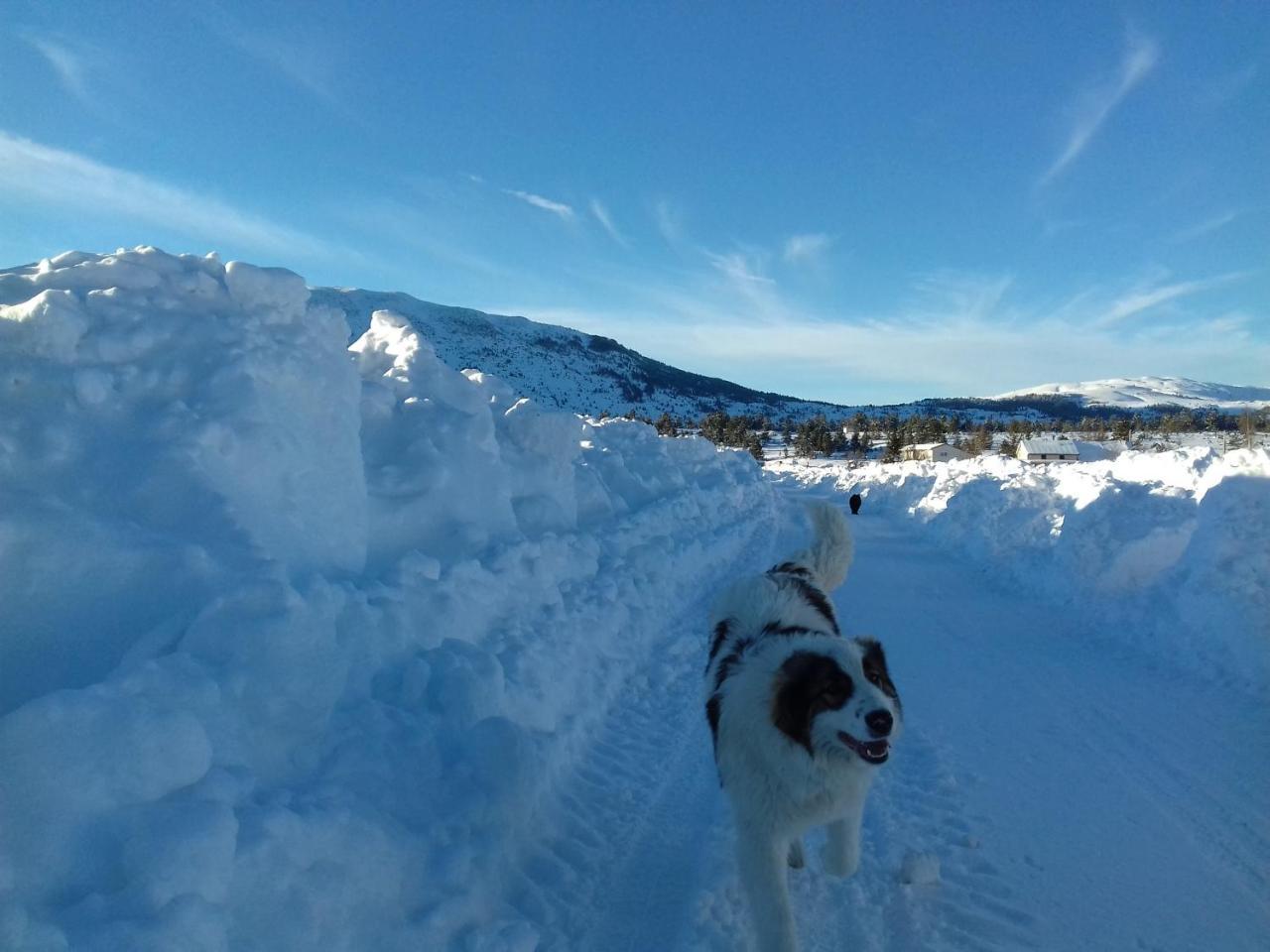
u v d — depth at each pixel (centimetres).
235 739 307
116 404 402
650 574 842
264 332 478
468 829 342
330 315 549
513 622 557
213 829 246
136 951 213
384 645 430
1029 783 449
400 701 404
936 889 357
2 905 213
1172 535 782
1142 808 421
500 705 435
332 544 464
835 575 548
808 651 338
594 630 634
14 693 298
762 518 1566
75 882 231
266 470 433
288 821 273
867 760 308
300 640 352
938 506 1552
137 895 228
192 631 325
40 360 392
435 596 492
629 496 1169
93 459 379
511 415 875
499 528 650
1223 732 509
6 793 233
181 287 478
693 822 421
